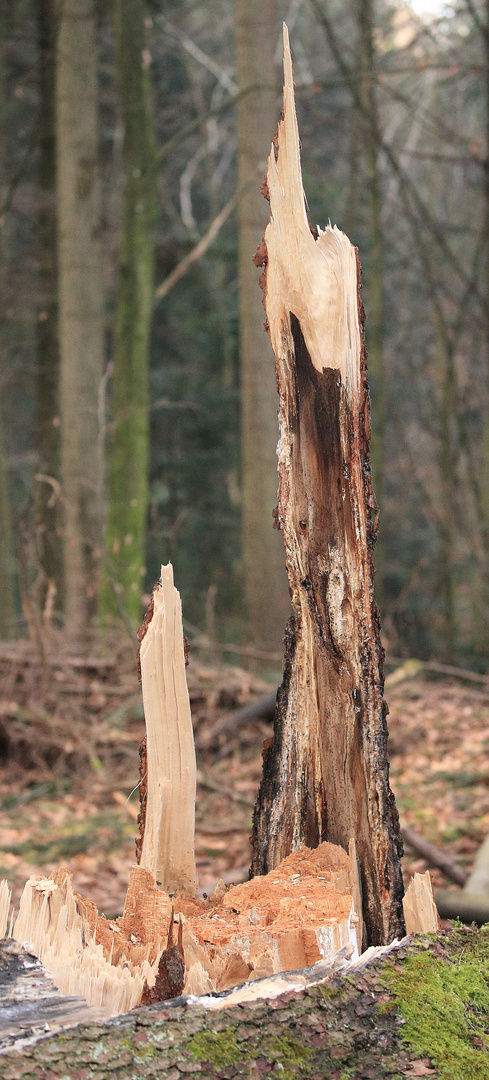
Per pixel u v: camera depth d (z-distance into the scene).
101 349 12.12
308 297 2.31
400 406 22.23
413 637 17.16
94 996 1.73
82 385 11.94
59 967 1.76
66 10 11.75
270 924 2.02
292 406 2.38
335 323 2.31
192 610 18.91
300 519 2.38
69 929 1.95
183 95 20.30
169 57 20.03
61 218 11.98
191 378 18.98
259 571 11.27
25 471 19.61
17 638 11.74
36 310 16.42
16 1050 1.51
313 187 18.80
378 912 2.29
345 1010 1.71
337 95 21.61
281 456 2.40
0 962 1.78
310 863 2.31
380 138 13.76
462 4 17.12
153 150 11.77
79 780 8.31
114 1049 1.54
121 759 8.74
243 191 11.32
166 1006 1.67
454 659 16.22
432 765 8.23
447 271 19.45
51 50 13.93
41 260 14.50
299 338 2.36
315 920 1.99
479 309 18.30
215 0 19.77
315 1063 1.60
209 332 19.38
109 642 10.39
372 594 2.35
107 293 18.77
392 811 2.33
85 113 11.88
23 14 16.80
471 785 7.57
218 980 1.85
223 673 10.02
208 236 13.05
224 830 6.66
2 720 8.61
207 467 19.39
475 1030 1.75
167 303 19.25
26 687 8.75
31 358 19.00
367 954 1.90
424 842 5.75
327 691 2.41
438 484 19.84
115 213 17.09
